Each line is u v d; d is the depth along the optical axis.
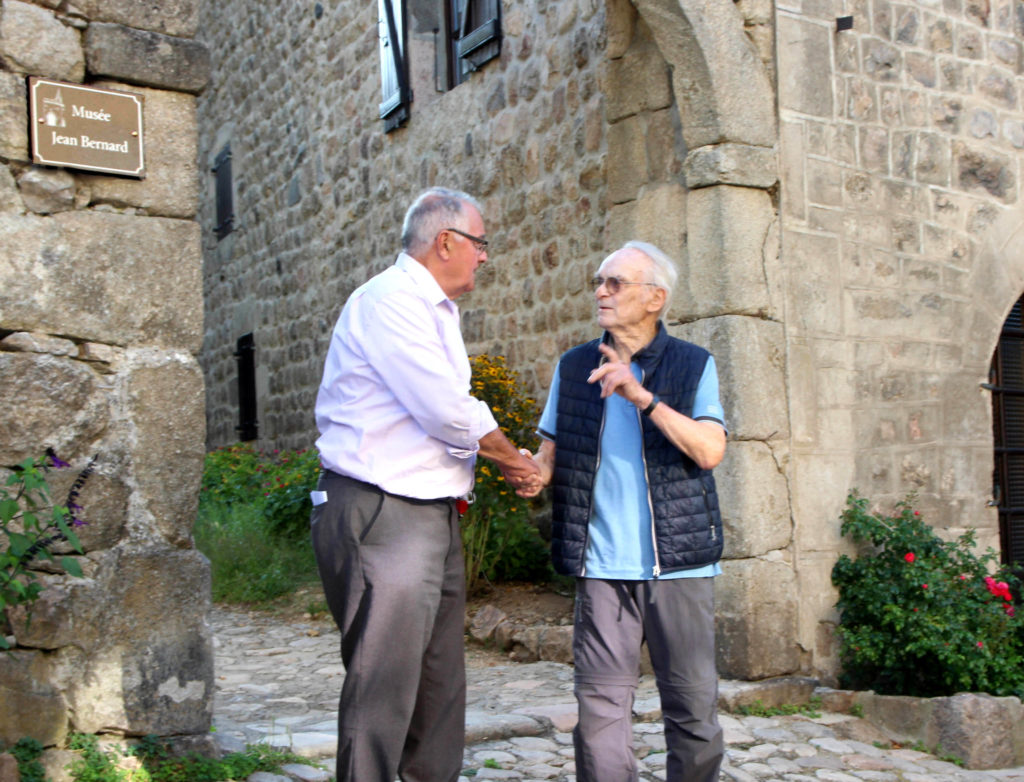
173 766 3.23
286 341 10.22
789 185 5.08
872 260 5.36
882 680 5.04
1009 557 6.00
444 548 2.83
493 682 4.98
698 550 2.89
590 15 6.27
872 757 4.17
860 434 5.25
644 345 3.06
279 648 5.71
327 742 3.72
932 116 5.63
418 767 3.01
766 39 5.08
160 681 3.28
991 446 5.75
